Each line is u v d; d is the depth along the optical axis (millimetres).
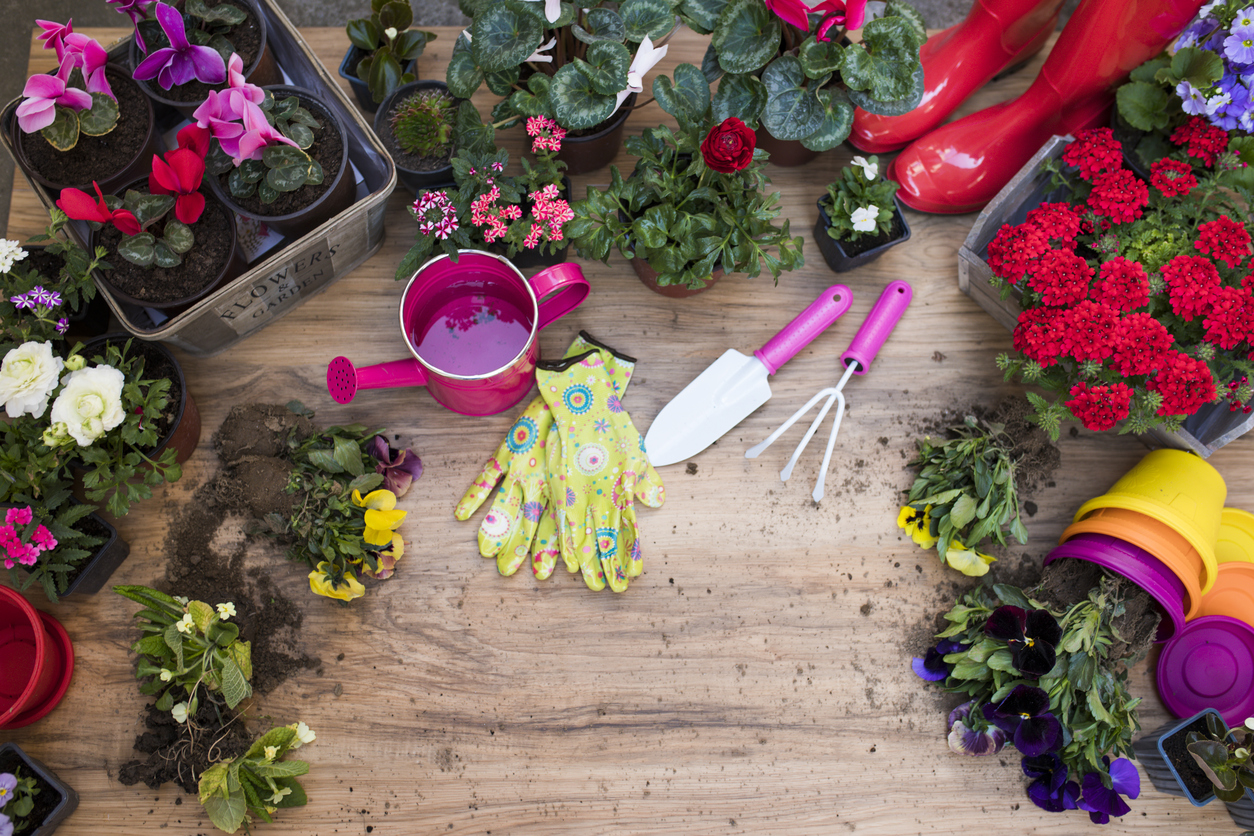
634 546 1352
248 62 1312
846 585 1378
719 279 1476
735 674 1339
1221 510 1283
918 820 1288
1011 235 1264
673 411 1408
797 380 1454
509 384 1319
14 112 1254
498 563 1359
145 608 1296
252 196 1263
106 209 1106
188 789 1248
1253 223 1265
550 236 1250
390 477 1364
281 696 1300
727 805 1292
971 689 1301
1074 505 1412
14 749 1196
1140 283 1187
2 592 1176
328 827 1264
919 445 1435
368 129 1262
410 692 1313
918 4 2080
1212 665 1304
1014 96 1586
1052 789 1245
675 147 1271
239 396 1405
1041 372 1286
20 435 1188
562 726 1312
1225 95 1255
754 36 1280
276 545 1347
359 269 1466
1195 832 1277
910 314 1482
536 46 1211
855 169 1391
